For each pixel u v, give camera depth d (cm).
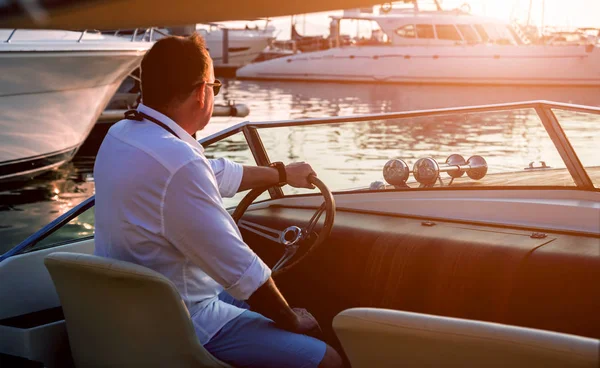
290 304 254
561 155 228
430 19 3014
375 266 229
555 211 217
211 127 1173
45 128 910
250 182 207
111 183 172
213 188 172
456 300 209
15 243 643
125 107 1220
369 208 260
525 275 195
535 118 231
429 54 3008
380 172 259
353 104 2223
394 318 132
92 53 873
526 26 2983
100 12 89
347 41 3341
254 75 3475
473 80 2933
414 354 132
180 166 167
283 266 214
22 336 212
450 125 245
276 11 112
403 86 3005
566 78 2797
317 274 246
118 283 168
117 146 174
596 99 2417
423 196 250
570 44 2873
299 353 177
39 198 846
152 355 174
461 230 226
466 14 3041
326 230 207
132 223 170
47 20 67
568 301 187
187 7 98
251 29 4294
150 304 167
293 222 254
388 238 230
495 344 121
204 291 182
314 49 4366
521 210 225
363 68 3153
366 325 134
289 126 266
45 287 234
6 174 909
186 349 168
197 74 176
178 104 176
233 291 174
